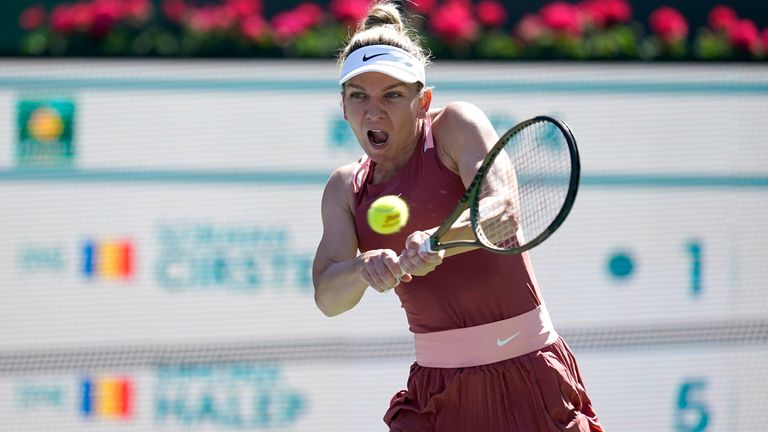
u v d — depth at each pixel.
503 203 10.59
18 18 23.31
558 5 23.12
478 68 21.67
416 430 12.05
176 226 21.31
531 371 11.50
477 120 11.22
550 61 21.88
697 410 21.91
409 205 11.47
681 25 23.27
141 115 21.39
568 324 21.73
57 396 20.94
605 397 21.67
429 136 11.48
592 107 21.91
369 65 10.98
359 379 21.27
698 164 22.17
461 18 22.33
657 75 22.12
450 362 11.76
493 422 11.65
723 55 23.34
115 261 21.20
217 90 21.52
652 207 22.02
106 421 20.94
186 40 22.09
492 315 11.55
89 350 21.03
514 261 11.52
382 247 11.80
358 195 11.84
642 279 21.95
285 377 21.23
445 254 10.73
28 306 20.98
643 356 21.80
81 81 21.30
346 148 21.69
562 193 21.19
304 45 22.08
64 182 21.19
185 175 21.41
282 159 21.53
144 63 21.42
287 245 21.48
